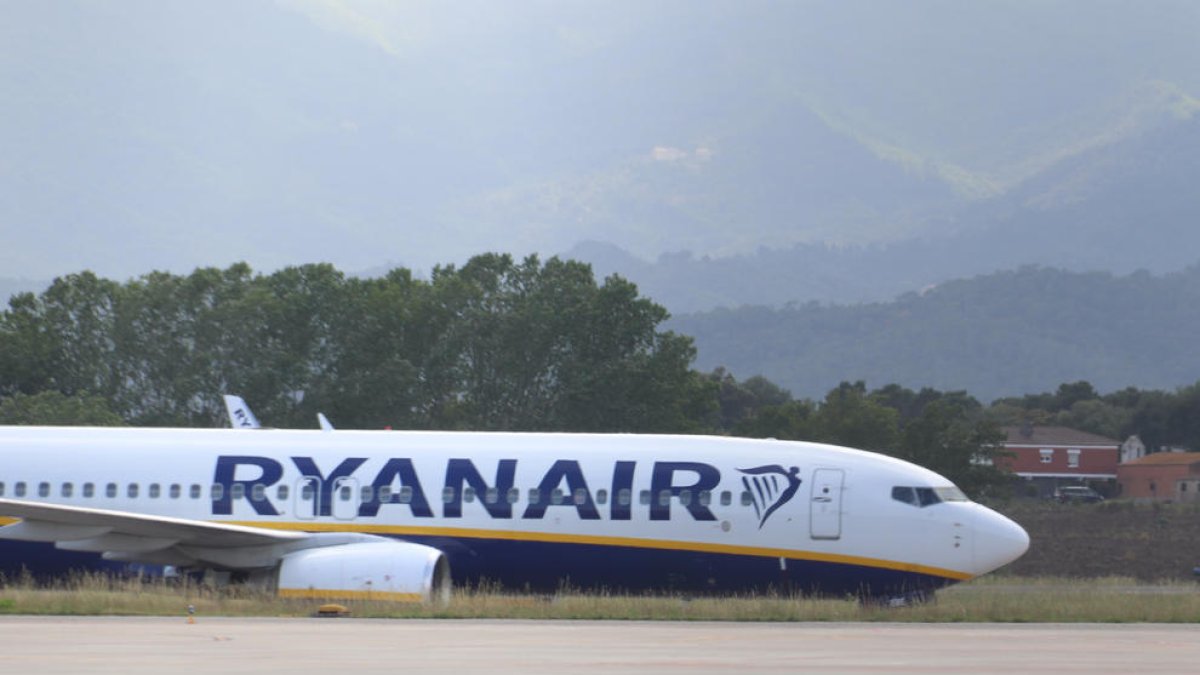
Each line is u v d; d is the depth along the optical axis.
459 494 126.69
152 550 122.88
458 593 122.69
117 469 131.50
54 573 130.62
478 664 77.62
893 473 122.94
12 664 76.19
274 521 128.38
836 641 90.75
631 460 126.06
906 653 84.38
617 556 124.06
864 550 120.94
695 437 128.25
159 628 94.19
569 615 106.56
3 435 135.38
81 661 77.44
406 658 79.56
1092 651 86.25
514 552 125.31
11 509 115.75
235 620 101.38
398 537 126.69
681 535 123.12
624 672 75.31
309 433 133.50
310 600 118.00
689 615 107.44
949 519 120.62
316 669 75.06
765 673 75.38
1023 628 102.19
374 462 129.12
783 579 122.31
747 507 122.69
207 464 130.88
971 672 76.56
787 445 126.44
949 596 137.00
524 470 126.81
